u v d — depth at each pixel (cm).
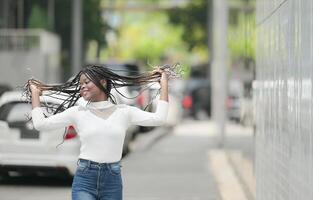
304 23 1116
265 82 1664
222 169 3159
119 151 1164
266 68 1647
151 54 12875
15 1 6638
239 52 3750
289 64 1278
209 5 8675
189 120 7506
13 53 6178
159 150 4144
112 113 1166
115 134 1154
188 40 9519
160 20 12938
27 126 2439
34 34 6234
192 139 5016
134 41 13000
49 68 6359
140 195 2411
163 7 10069
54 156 2417
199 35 9512
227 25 4131
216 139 4272
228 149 3850
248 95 2808
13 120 2450
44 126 1165
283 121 1351
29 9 6688
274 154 1479
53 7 6925
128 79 1183
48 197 2316
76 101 1216
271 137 1538
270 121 1559
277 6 1448
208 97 7506
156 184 2691
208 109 7494
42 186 2559
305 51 1104
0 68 6178
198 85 7588
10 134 2441
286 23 1320
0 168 2455
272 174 1513
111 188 1160
